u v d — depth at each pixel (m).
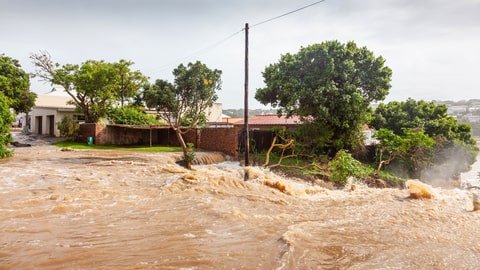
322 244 5.48
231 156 22.58
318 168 19.08
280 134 21.83
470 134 24.92
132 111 29.23
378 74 21.02
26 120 38.28
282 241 5.46
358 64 21.02
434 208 8.66
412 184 11.12
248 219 6.91
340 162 16.80
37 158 17.23
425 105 26.95
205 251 4.94
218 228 6.18
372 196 10.41
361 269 4.51
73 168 13.86
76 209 7.32
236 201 8.80
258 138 23.64
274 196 9.93
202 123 20.42
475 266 4.83
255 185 11.15
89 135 26.66
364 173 17.88
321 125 20.81
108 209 7.42
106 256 4.68
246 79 17.47
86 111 29.19
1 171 12.44
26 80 31.20
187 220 6.67
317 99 19.95
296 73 21.70
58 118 31.36
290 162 20.64
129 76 31.75
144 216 6.92
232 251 4.97
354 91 20.12
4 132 17.33
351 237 5.97
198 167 18.11
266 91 22.91
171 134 28.36
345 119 20.66
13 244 5.10
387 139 21.31
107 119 28.47
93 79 27.30
